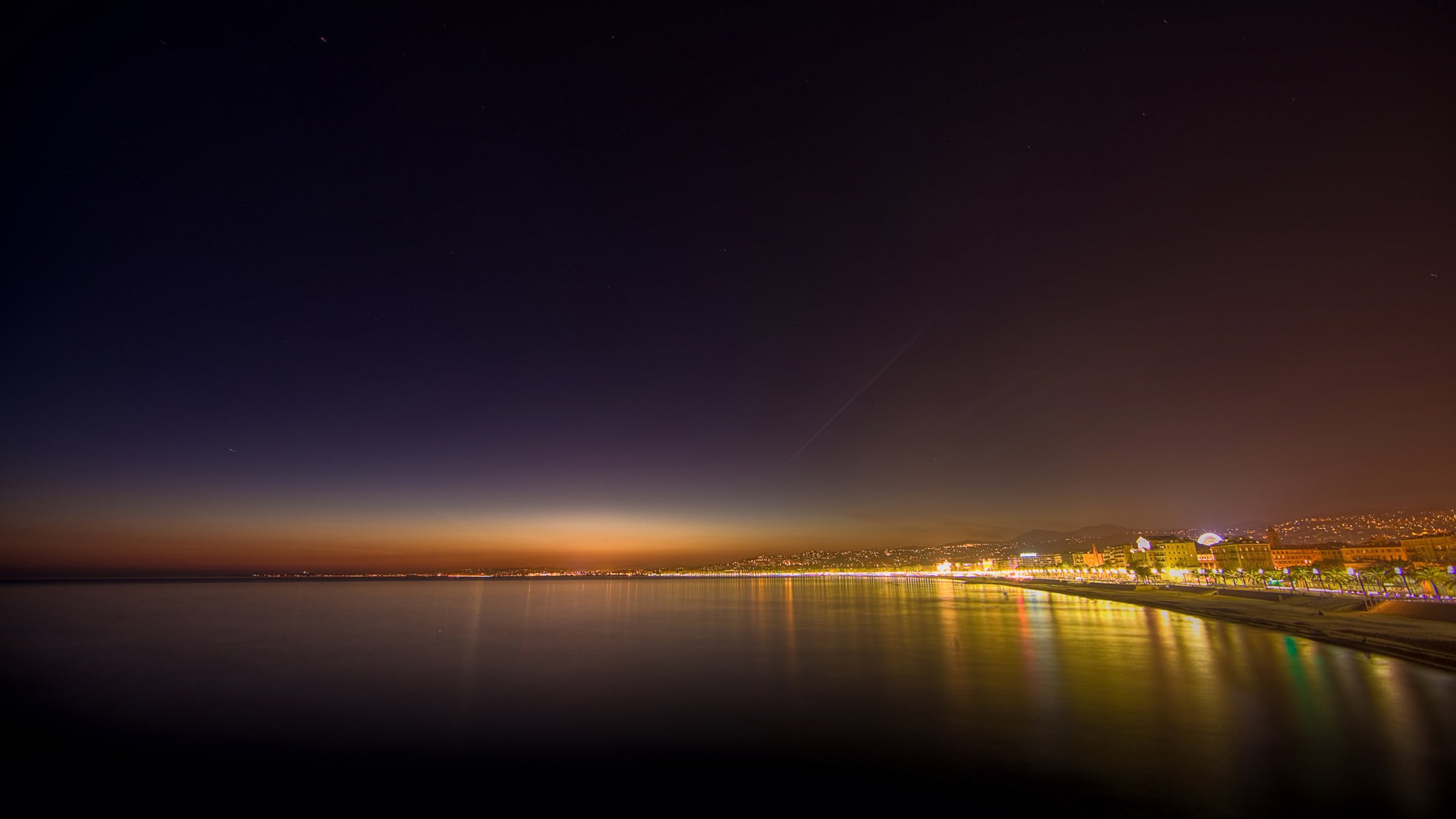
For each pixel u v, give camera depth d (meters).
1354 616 59.44
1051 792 17.95
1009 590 148.38
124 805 19.27
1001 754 21.44
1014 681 33.81
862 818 16.69
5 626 73.88
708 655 47.03
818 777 19.89
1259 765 19.48
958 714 27.12
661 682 35.94
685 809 17.78
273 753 23.64
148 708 31.03
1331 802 16.61
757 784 19.41
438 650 50.78
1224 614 68.88
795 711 28.44
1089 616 73.00
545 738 24.84
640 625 71.50
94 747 24.72
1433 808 16.11
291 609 106.19
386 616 89.38
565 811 17.94
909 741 23.39
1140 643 47.56
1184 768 19.41
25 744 25.06
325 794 19.69
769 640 55.91
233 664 44.28
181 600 141.38
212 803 19.33
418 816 17.94
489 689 34.66
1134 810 16.53
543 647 52.56
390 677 38.62
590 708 29.70
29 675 40.25
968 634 56.78
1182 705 27.14
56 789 20.52
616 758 22.33
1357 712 25.27
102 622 78.12
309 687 35.53
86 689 35.62
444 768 21.70
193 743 24.97
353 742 24.83
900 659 42.81
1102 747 21.86
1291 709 25.92
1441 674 32.62
